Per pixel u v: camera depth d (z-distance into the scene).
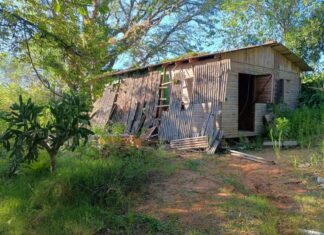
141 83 13.33
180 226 4.16
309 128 11.04
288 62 13.59
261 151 9.81
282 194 5.47
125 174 5.63
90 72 9.34
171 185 5.68
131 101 13.53
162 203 4.92
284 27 20.27
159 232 4.02
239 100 13.37
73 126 5.67
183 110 11.39
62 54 8.77
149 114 12.56
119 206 4.78
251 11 21.11
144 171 6.02
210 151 9.71
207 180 6.05
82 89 9.45
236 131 10.89
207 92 10.91
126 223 4.20
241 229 4.07
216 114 10.36
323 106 12.55
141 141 9.25
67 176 5.38
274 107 12.16
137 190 5.41
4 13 6.75
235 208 4.68
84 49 8.74
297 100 14.00
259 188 5.85
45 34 7.49
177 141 10.72
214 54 10.73
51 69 9.53
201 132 10.52
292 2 19.66
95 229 4.03
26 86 15.16
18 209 4.52
